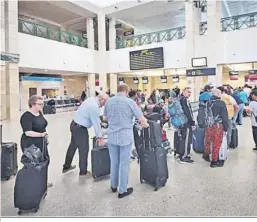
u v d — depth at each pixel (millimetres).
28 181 2375
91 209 2459
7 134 6832
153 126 3021
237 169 3633
